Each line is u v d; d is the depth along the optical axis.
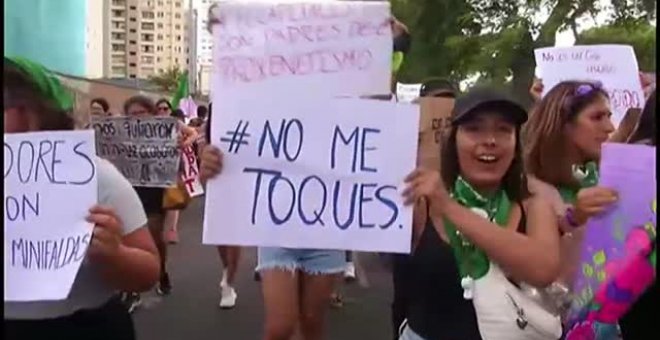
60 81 2.76
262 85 2.65
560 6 19.61
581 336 2.47
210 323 6.40
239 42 2.66
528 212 2.52
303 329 4.29
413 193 2.52
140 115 5.95
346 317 6.56
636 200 2.38
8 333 2.45
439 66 21.88
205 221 2.68
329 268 4.13
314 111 2.64
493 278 2.45
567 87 3.18
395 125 2.58
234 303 6.91
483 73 20.98
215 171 2.68
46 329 2.46
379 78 2.65
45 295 2.29
